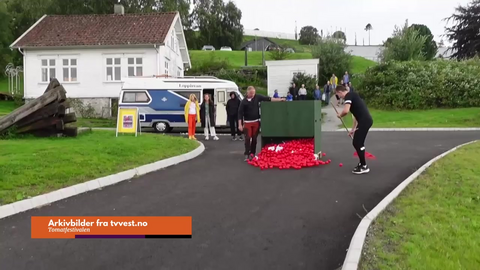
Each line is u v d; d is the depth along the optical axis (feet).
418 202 21.97
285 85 114.42
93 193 25.90
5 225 19.94
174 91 70.64
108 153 35.27
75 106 98.68
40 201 23.17
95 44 99.35
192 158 40.22
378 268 14.07
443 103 93.04
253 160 36.42
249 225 19.85
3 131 43.96
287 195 25.38
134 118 49.83
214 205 23.29
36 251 16.96
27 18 191.01
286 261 15.76
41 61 102.37
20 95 111.14
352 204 23.16
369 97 101.09
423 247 15.71
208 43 287.48
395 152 42.32
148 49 100.01
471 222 18.48
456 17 170.81
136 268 15.29
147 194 25.72
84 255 16.55
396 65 100.53
